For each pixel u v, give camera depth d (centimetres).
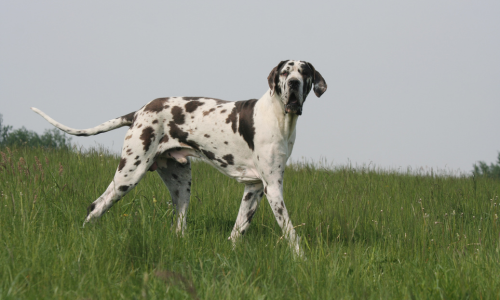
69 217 639
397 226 729
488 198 1007
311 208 819
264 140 646
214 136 687
